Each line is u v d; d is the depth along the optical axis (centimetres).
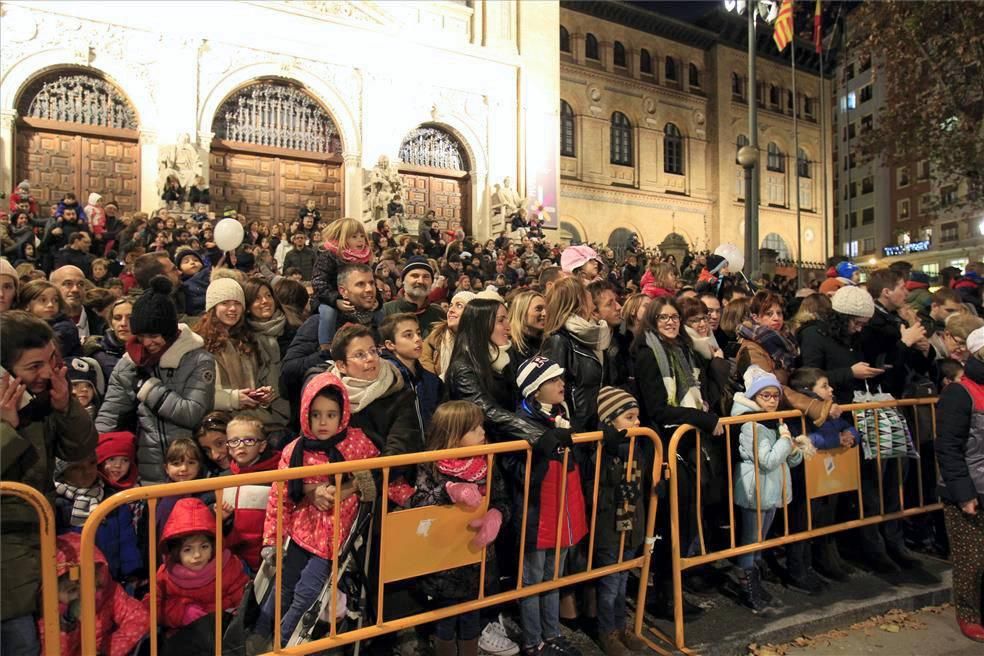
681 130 3472
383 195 1845
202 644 267
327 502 274
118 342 397
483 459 310
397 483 298
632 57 3300
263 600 279
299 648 258
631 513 346
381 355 348
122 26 1603
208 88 1706
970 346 377
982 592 389
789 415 409
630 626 369
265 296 414
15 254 1030
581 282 370
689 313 425
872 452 444
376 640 327
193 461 315
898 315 554
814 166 3944
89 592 219
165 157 1593
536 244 1847
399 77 1991
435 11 2102
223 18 1723
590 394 362
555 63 2302
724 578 432
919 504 477
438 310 484
